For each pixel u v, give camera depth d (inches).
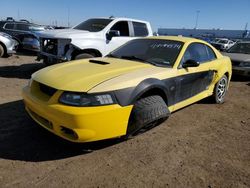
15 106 187.3
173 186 109.3
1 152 125.9
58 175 111.3
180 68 163.9
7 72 310.7
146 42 188.1
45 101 124.5
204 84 195.5
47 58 286.7
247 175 121.2
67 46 268.4
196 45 189.8
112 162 123.6
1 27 548.1
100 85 121.9
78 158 125.3
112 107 121.1
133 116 131.9
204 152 139.4
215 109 214.1
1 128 150.6
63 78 129.1
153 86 138.5
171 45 177.6
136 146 140.3
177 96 163.3
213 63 204.7
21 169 114.0
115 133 127.0
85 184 106.6
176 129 166.7
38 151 129.2
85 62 160.7
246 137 163.0
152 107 134.3
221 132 167.9
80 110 114.7
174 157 131.6
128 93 127.3
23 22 572.7
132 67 149.6
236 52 402.3
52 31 289.7
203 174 119.1
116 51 190.9
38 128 152.8
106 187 105.6
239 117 199.6
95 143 139.9
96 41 281.7
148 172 117.6
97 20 314.7
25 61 408.5
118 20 309.4
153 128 159.0
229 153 140.5
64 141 139.9
